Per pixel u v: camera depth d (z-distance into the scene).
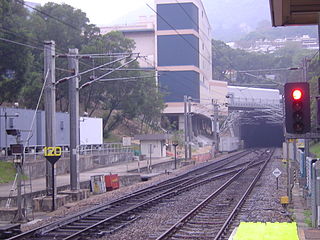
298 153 38.62
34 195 22.94
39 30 54.50
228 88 99.25
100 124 55.25
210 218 17.73
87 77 56.72
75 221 17.05
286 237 6.02
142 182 35.59
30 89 50.00
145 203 21.22
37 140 43.81
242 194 26.23
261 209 20.11
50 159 21.45
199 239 13.67
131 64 62.78
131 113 65.94
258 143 129.00
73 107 24.95
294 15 9.73
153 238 13.91
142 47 84.00
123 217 17.84
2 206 21.22
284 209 20.11
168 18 80.62
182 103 81.06
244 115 106.31
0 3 39.84
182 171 46.62
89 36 60.00
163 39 80.88
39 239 14.16
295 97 9.52
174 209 20.41
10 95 43.59
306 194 22.12
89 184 29.59
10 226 15.05
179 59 80.50
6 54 40.84
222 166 51.75
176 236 14.08
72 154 24.95
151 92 70.50
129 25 85.50
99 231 15.07
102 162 49.25
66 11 57.03
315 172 16.28
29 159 37.97
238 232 6.35
